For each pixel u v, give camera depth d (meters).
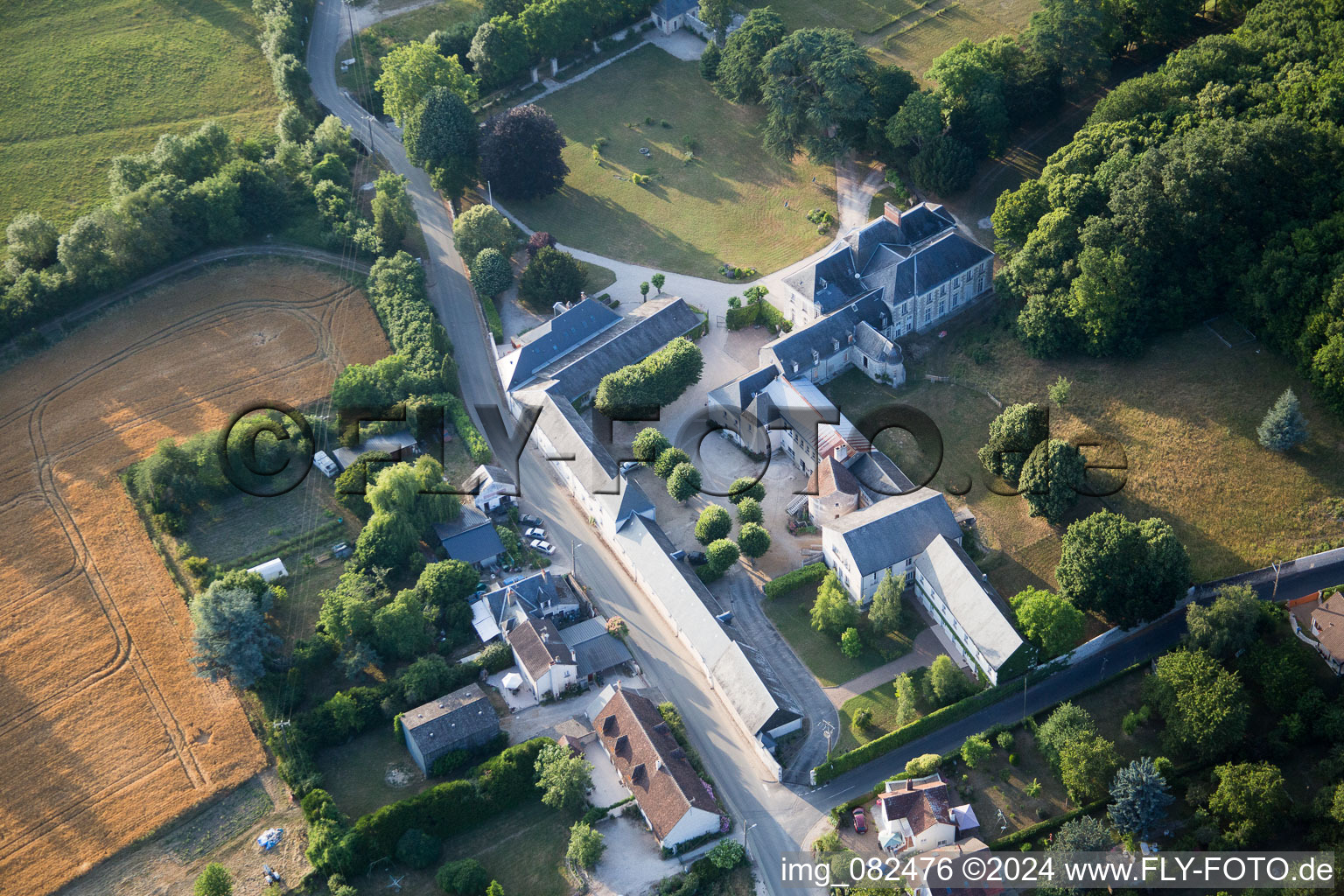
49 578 199.88
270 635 181.75
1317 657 169.75
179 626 191.00
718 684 177.75
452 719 169.62
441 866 159.00
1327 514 186.38
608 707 172.00
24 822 166.25
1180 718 160.75
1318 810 151.25
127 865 160.62
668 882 155.62
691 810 157.38
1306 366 197.62
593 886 156.50
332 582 196.50
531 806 166.75
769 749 169.12
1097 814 159.38
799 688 179.75
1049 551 192.25
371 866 158.88
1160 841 155.38
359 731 175.25
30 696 182.38
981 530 197.00
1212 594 180.75
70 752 174.50
